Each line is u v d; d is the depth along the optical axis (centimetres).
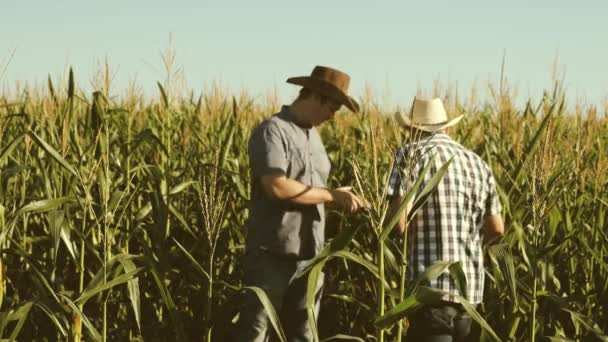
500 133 775
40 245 631
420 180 425
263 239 534
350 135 988
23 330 627
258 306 538
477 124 942
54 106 647
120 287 644
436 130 527
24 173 618
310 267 446
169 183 686
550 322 606
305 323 546
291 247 531
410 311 414
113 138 703
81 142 687
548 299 590
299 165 532
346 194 528
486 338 421
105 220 487
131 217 657
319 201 519
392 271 567
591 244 632
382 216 425
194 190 736
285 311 551
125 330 664
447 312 499
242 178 739
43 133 670
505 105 790
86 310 617
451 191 505
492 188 529
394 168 493
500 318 593
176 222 694
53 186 635
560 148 739
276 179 512
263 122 534
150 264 486
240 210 722
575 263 645
